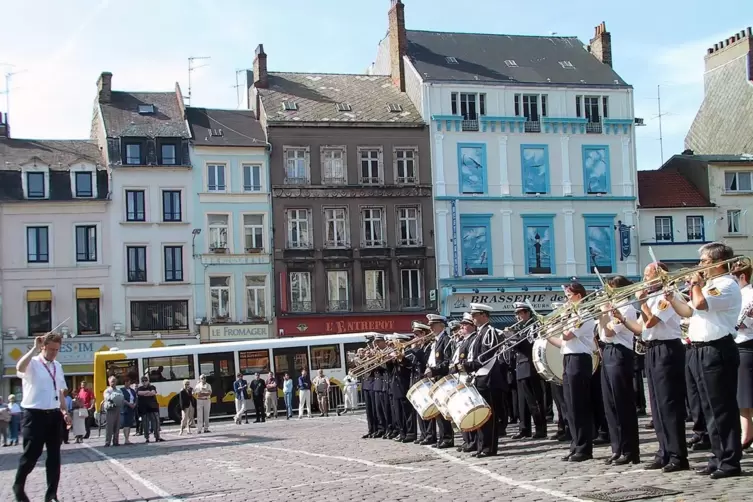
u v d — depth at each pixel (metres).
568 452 14.54
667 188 56.66
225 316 50.59
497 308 53.38
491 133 54.22
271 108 52.69
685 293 12.05
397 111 54.28
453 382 14.54
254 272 50.97
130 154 50.19
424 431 18.50
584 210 54.97
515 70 56.03
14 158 50.56
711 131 63.59
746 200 56.31
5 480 18.70
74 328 49.19
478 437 14.99
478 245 53.66
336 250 51.78
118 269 49.62
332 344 41.97
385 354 19.36
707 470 10.68
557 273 54.31
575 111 55.59
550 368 14.84
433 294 52.44
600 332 12.42
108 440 29.06
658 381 11.32
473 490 11.24
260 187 51.47
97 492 14.92
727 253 10.42
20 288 49.03
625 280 12.73
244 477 15.28
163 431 35.41
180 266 50.44
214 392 40.47
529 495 10.45
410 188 52.88
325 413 39.19
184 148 50.72
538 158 54.75
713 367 10.42
